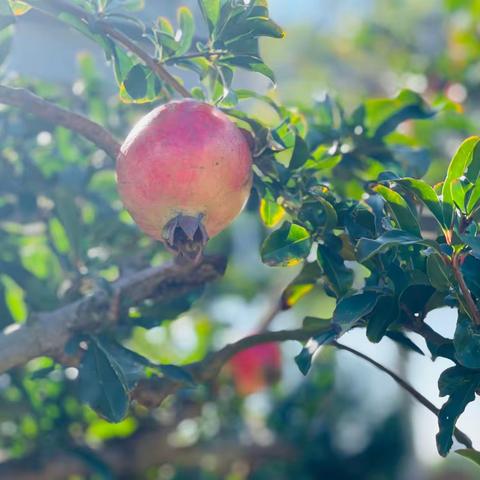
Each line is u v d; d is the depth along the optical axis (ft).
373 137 4.01
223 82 3.39
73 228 4.20
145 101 3.44
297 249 3.38
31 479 4.77
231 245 7.30
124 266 4.11
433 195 3.10
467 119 5.33
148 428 5.25
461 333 3.10
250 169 3.17
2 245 4.41
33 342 3.60
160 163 3.07
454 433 3.39
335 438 7.45
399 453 8.14
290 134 3.53
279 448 6.01
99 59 6.88
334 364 6.53
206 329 5.99
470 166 3.11
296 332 3.63
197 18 6.72
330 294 3.43
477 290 3.15
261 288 7.73
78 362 3.63
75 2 3.45
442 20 7.71
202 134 3.09
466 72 6.52
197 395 5.34
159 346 5.57
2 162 4.42
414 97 4.06
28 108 3.50
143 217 3.13
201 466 5.69
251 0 3.32
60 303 4.17
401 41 7.83
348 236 3.35
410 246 3.25
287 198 3.45
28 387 4.67
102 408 3.43
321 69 9.94
